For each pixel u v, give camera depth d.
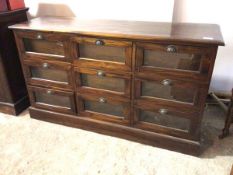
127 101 1.57
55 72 1.72
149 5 1.76
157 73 1.39
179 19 1.84
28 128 1.85
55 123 1.91
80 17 1.98
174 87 1.43
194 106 1.41
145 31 1.39
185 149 1.56
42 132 1.81
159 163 1.51
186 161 1.52
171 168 1.47
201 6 1.75
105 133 1.76
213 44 1.18
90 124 1.77
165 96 1.49
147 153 1.59
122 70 1.47
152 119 1.63
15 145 1.68
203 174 1.42
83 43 1.47
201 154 1.56
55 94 1.78
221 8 1.73
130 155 1.58
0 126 1.87
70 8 2.02
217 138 1.70
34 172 1.46
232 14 1.73
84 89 1.66
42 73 1.77
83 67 1.56
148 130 1.63
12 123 1.91
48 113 1.88
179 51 1.27
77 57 1.54
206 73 1.28
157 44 1.29
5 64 1.83
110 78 1.57
